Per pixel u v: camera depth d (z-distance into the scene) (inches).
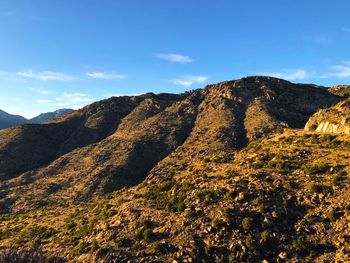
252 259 1487.5
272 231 1590.8
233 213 1711.4
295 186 1829.5
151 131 7529.5
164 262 1526.8
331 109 2977.4
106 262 1581.0
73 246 1836.9
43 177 6215.6
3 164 6860.2
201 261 1509.6
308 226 1584.6
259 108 7662.4
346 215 1574.8
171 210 1867.6
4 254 1166.3
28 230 2488.9
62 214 2997.0
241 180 1957.4
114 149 6875.0
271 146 2598.4
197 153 5890.8
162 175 2591.0
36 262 1203.2
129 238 1731.1
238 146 6082.7
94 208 2549.2
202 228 1672.0
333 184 1770.4
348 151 2107.5
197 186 2031.3
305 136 2642.7
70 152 7317.9
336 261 1393.9
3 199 5054.1
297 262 1445.6
